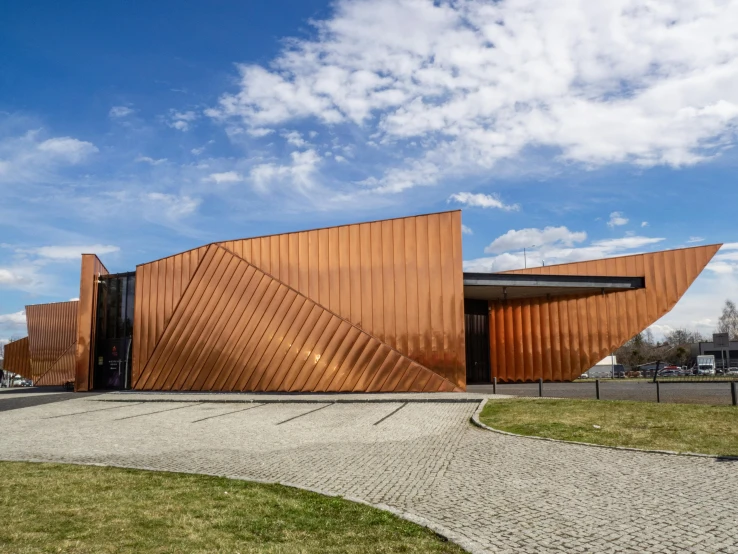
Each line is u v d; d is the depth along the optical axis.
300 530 5.61
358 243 24.23
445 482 7.85
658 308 27.88
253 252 25.88
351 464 9.22
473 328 30.14
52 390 32.97
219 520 5.93
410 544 5.17
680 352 66.81
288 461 9.54
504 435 11.77
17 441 12.22
